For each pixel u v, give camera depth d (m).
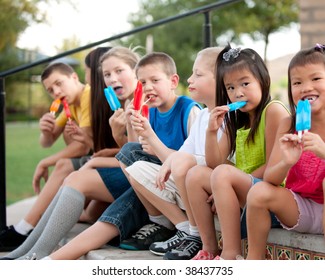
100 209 6.09
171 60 5.41
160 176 4.55
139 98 4.93
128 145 5.11
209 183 4.28
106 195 5.40
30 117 32.91
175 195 4.85
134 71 5.88
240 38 34.47
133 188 5.01
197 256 4.33
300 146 3.66
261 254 3.95
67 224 5.15
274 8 32.66
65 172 6.07
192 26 34.81
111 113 6.06
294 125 4.02
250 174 4.41
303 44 9.23
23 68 6.52
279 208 3.85
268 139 4.38
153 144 4.82
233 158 4.76
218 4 6.18
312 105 3.95
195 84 5.04
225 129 4.58
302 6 9.18
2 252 6.00
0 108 6.49
